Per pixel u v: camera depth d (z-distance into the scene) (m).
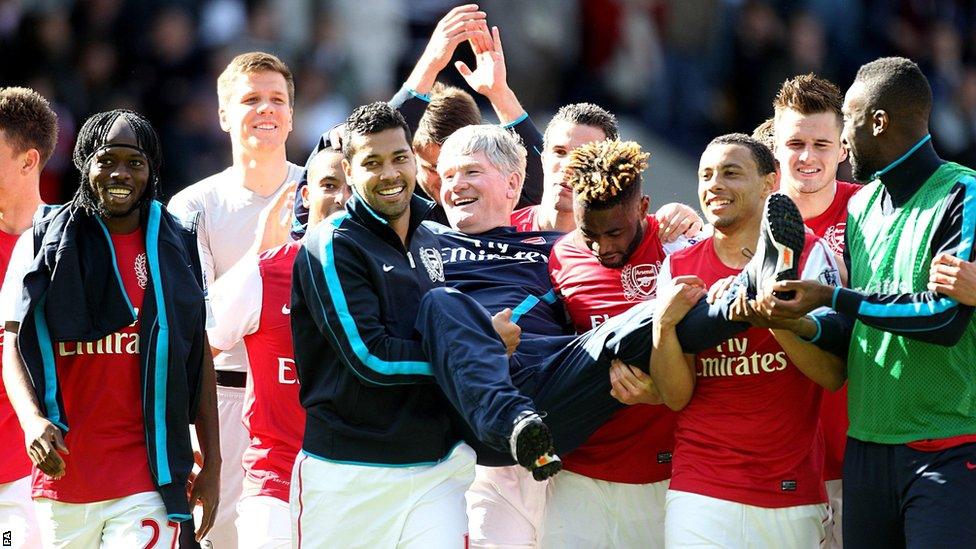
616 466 20.80
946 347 18.16
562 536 21.12
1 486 21.56
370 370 18.06
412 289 18.84
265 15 45.25
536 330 20.83
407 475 18.50
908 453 18.47
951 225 18.11
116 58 43.34
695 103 48.88
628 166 19.86
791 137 22.48
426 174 24.64
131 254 19.06
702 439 19.45
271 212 22.23
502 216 22.08
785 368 19.17
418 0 47.25
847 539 19.27
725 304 18.41
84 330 18.50
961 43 51.91
